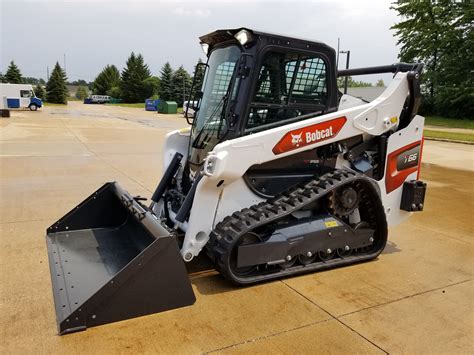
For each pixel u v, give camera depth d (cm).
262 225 367
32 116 2781
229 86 373
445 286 379
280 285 368
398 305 340
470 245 494
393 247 480
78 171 873
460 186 862
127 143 1414
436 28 3475
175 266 313
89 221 436
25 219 536
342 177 401
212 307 324
